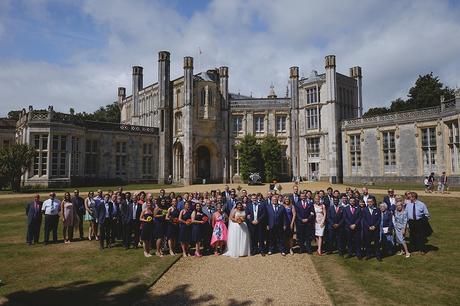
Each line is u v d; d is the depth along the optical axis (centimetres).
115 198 1656
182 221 1439
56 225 1702
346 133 4869
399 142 4253
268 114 5650
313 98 5294
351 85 5409
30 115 4034
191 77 5256
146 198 1523
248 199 1561
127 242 1566
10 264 1269
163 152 5397
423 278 1059
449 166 3741
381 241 1427
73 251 1498
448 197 2616
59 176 4103
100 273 1149
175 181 5319
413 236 1402
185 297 954
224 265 1293
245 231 1456
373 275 1112
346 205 1406
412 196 1390
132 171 5084
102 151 4788
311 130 5294
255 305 894
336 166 4888
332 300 906
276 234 1502
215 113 5500
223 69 5666
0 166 3391
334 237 1490
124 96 7412
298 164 5397
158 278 1113
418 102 6250
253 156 5131
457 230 1725
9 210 2730
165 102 5497
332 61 5016
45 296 938
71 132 4228
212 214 1580
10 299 917
